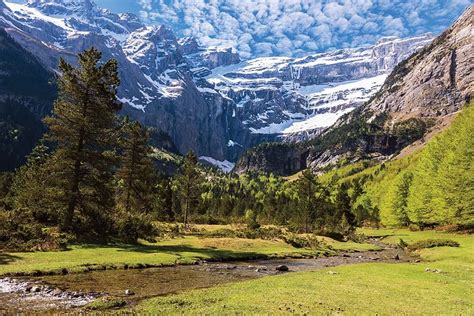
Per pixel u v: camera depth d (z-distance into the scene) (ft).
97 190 148.77
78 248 121.90
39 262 95.81
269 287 76.79
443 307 65.16
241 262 132.98
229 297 66.39
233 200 572.10
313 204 311.06
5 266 87.20
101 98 155.94
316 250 185.68
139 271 97.55
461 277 99.25
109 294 67.97
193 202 360.28
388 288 79.56
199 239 178.29
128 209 208.33
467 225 260.21
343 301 66.28
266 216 440.04
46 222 144.66
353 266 115.85
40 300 61.87
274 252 161.07
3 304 58.65
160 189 324.19
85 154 146.41
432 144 333.83
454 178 248.93
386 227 434.71
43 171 144.97
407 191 380.37
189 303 61.36
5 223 122.83
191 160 269.64
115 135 160.35
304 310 58.90
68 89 149.28
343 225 310.24
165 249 138.21
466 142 248.52
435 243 183.42
